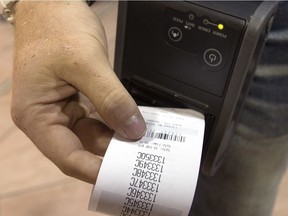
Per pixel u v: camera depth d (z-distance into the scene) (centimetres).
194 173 44
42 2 51
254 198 72
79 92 51
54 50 47
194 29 50
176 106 54
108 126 50
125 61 56
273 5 48
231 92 50
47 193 113
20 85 48
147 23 52
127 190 43
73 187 115
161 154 45
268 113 59
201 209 76
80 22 49
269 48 54
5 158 121
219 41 49
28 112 49
